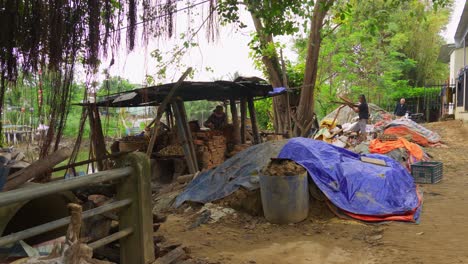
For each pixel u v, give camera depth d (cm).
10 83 381
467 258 482
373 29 857
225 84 1021
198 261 488
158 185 1062
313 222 654
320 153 760
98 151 646
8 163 378
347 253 520
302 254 521
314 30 1580
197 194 775
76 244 234
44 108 376
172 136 1176
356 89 3094
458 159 1201
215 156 1156
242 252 534
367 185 704
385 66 3088
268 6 733
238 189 729
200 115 2019
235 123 1296
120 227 334
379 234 586
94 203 368
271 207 647
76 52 368
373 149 1130
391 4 860
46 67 366
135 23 381
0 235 282
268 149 812
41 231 252
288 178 638
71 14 361
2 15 357
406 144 1145
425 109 3098
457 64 2520
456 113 2386
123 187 329
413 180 852
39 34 358
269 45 1585
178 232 628
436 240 547
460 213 663
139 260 329
